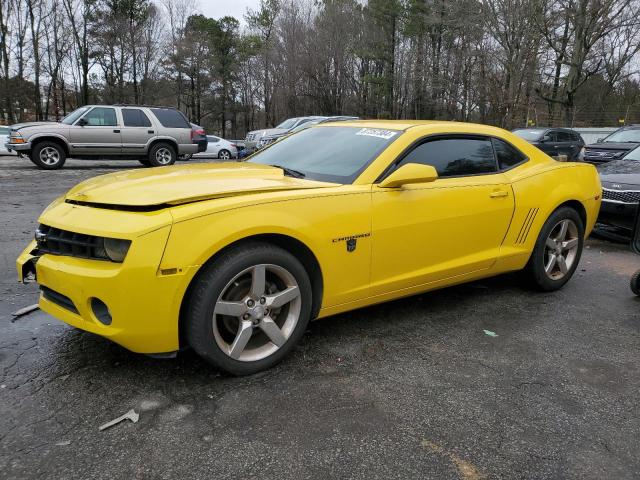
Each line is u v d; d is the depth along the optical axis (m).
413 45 42.91
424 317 4.02
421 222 3.57
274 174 3.45
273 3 55.50
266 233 2.86
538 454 2.38
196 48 52.25
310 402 2.73
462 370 3.16
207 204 2.74
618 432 2.57
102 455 2.26
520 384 3.02
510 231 4.23
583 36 30.62
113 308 2.56
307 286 3.10
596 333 3.82
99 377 2.90
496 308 4.27
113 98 49.03
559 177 4.56
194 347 2.77
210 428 2.47
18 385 2.79
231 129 63.00
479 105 34.56
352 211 3.22
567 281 4.91
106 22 47.34
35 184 11.08
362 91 47.41
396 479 2.18
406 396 2.83
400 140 3.65
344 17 45.97
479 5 30.78
